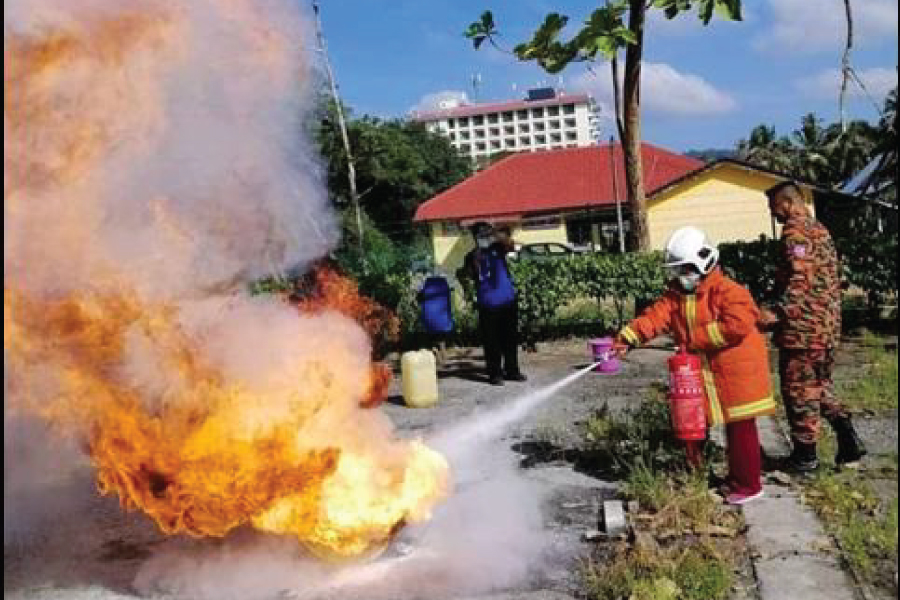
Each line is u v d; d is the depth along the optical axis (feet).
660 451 20.59
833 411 19.02
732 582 14.52
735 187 94.38
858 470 18.76
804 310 18.49
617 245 107.96
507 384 32.65
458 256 123.95
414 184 156.76
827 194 30.07
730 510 17.48
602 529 17.20
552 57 38.14
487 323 32.60
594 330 43.32
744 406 17.62
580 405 27.94
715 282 17.90
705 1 35.65
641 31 41.27
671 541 16.25
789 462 19.36
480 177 127.03
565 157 125.90
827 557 15.06
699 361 18.12
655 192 95.25
